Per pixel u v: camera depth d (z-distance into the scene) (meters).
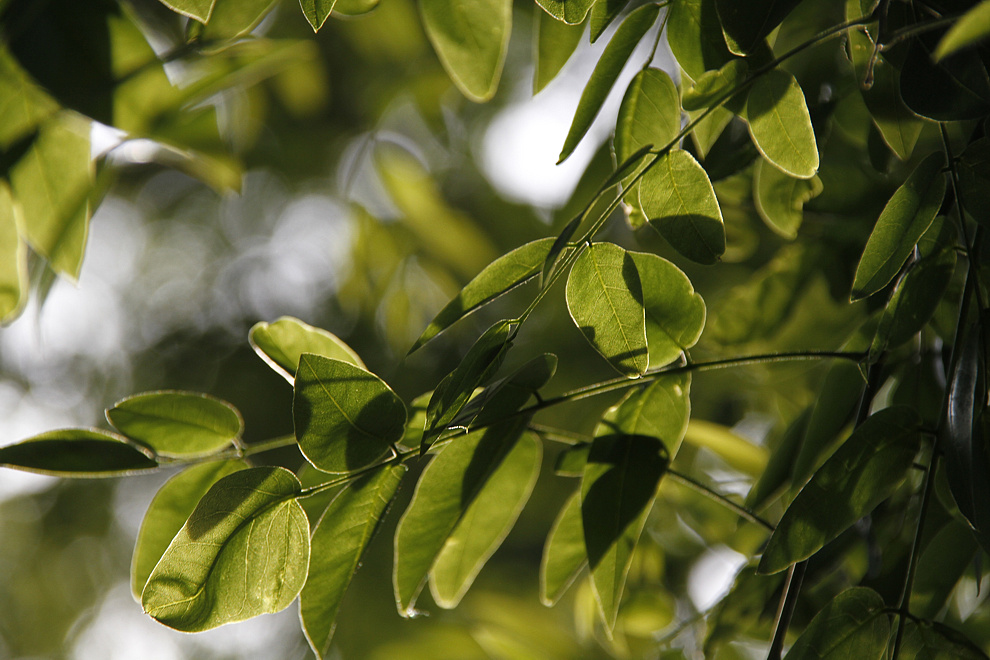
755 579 1.13
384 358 2.67
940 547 1.08
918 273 1.04
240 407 3.52
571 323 2.13
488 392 1.04
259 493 1.02
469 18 1.05
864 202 1.15
